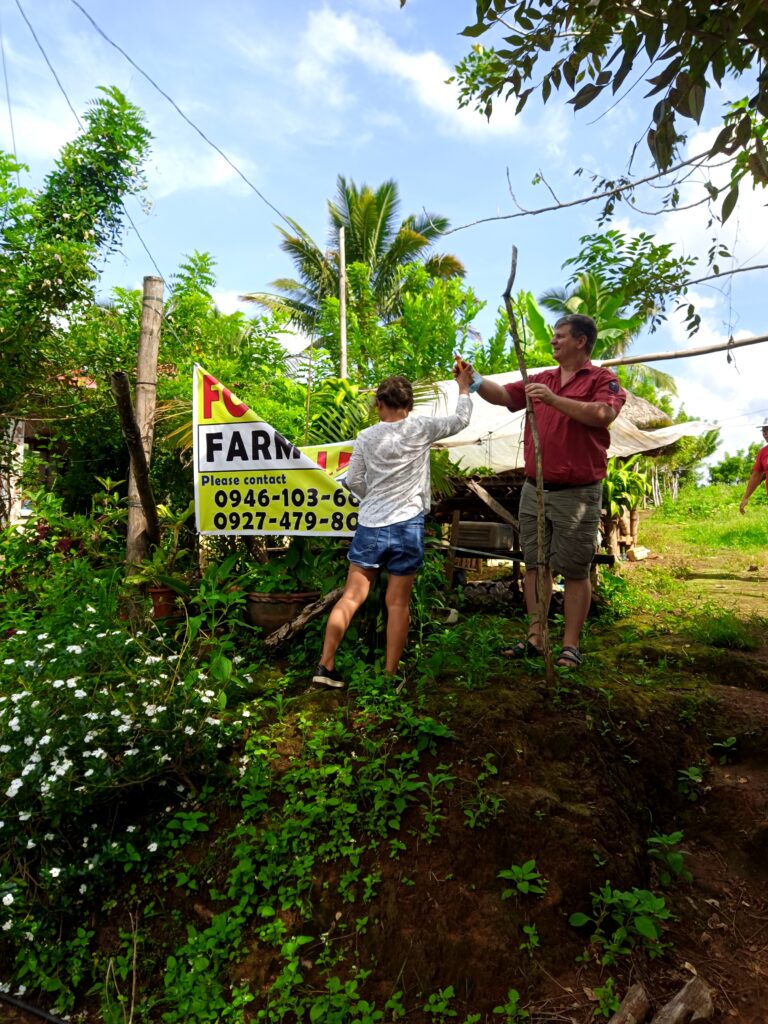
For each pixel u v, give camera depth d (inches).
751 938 102.6
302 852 107.9
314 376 237.8
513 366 573.9
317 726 129.3
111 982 99.4
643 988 89.7
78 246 219.3
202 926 104.3
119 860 112.0
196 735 121.0
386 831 108.3
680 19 75.7
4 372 218.5
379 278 890.7
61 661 125.8
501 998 91.0
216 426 174.4
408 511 137.3
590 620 229.9
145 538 188.5
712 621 207.8
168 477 245.4
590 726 129.3
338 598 159.8
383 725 126.5
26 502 253.0
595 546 149.3
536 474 136.9
